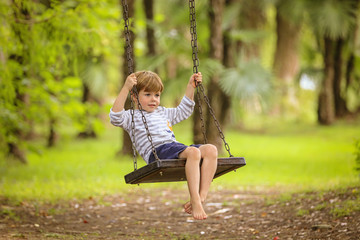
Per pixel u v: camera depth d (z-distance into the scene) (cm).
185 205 472
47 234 615
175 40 1586
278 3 2269
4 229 636
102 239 607
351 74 2689
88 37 995
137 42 1398
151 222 719
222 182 1110
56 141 2078
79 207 812
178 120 530
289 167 1359
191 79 529
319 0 2156
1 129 1180
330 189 781
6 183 1050
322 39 2547
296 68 2739
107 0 1151
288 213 696
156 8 2488
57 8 942
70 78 1258
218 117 1491
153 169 429
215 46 1402
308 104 3003
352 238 536
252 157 1644
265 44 3100
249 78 1500
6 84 1003
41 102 1280
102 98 2375
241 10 2223
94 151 1912
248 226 667
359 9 2338
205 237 627
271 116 2794
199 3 1571
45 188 987
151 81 502
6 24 948
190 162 446
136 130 500
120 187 1030
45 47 981
